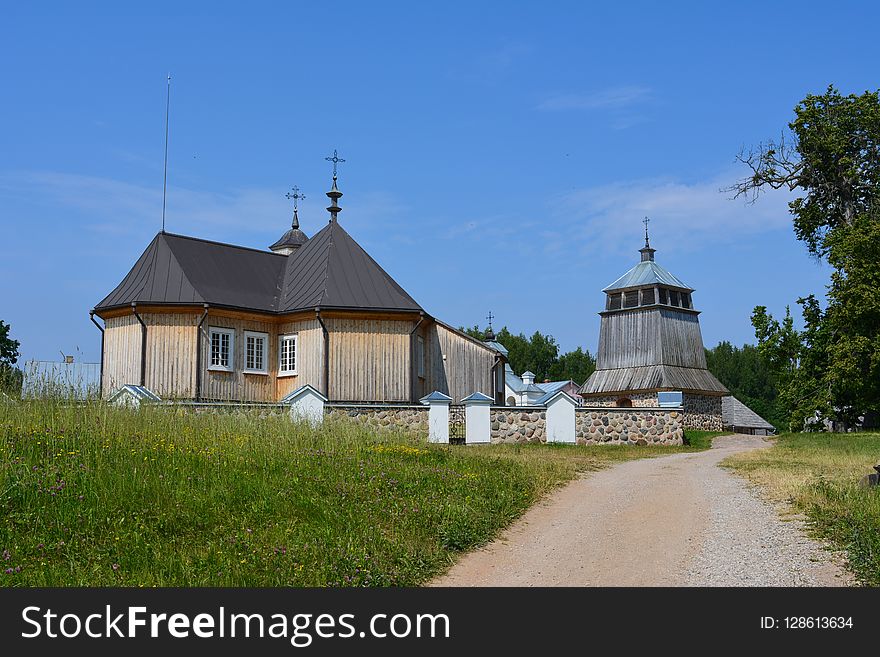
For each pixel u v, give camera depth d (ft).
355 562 37.22
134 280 118.52
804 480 62.18
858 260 143.13
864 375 142.41
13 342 192.85
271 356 120.37
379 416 100.83
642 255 195.62
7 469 44.47
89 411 61.31
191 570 35.22
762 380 376.89
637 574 38.22
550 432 109.60
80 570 34.45
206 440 59.72
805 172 160.97
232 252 125.90
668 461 87.71
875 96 154.81
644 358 185.78
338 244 127.54
